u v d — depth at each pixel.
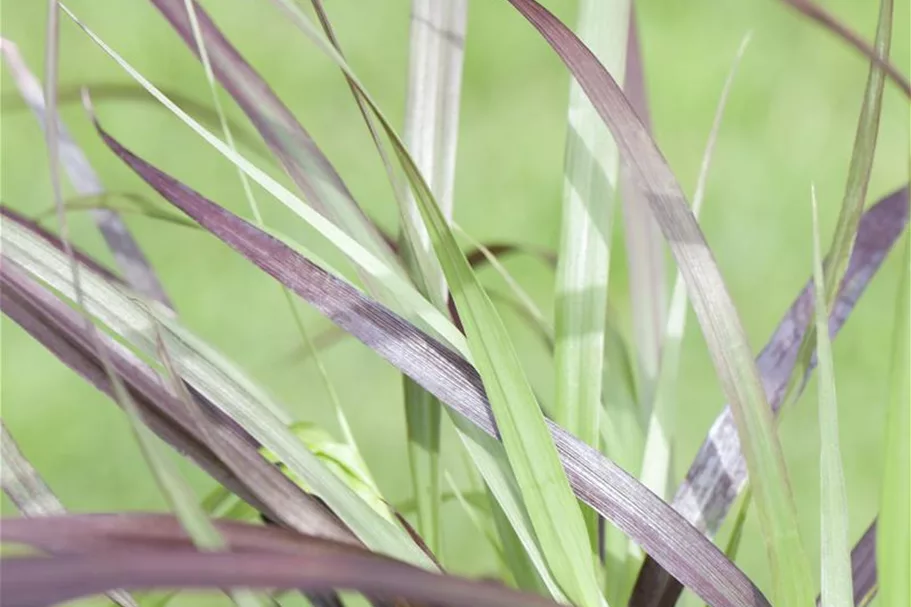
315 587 0.61
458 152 2.35
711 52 2.55
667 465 0.79
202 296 2.05
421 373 0.71
